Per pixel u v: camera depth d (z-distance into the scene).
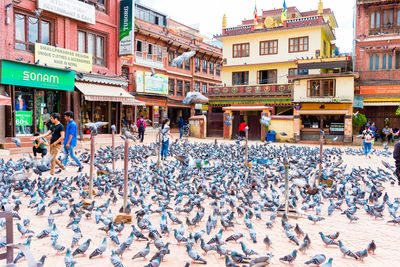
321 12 31.80
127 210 6.55
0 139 16.14
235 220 6.68
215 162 13.50
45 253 4.96
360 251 4.90
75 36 20.27
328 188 9.75
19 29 17.20
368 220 7.09
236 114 34.03
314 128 28.73
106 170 10.80
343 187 8.88
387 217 7.34
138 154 15.67
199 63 44.03
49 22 18.91
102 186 8.77
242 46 35.94
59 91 19.66
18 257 4.50
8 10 16.22
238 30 36.34
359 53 29.02
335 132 28.03
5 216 3.18
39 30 18.22
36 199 7.29
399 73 27.61
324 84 27.94
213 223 6.22
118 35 23.42
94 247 5.28
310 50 32.25
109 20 22.77
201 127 34.06
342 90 27.27
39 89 18.62
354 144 27.03
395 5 27.78
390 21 28.16
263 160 14.61
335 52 34.88
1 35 15.95
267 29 33.88
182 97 41.03
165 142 15.01
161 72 37.06
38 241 5.43
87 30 21.31
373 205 8.18
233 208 7.63
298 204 8.27
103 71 22.44
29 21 17.67
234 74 36.59
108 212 6.80
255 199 8.76
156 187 8.30
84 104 21.66
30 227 6.08
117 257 4.36
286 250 5.29
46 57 18.19
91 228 6.17
